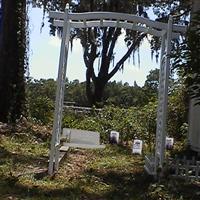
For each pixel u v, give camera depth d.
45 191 8.17
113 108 20.14
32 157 11.59
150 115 18.11
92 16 9.99
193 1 14.66
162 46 10.23
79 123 19.59
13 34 17.73
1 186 8.20
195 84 8.78
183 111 18.56
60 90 9.84
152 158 10.78
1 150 12.14
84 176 9.67
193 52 8.69
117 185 9.16
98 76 35.62
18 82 17.84
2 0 17.89
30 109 20.16
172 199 7.95
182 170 9.57
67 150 12.38
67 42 10.27
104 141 17.08
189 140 14.86
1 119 17.41
